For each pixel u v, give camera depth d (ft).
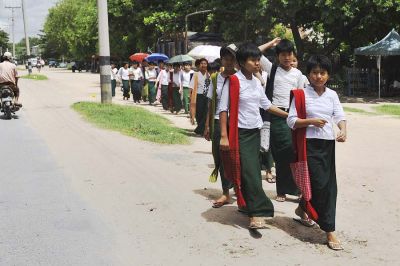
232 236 16.33
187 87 54.85
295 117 15.58
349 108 64.64
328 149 15.49
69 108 55.62
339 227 17.35
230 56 19.17
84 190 21.74
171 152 30.81
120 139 35.24
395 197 21.25
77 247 15.28
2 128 40.14
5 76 45.73
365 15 82.02
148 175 24.64
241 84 16.58
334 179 15.58
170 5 105.50
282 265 14.03
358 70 88.69
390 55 82.38
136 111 52.65
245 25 84.23
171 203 19.95
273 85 20.75
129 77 75.00
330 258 14.61
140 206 19.49
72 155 29.37
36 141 34.06
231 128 16.42
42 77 144.66
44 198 20.48
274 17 81.05
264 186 23.24
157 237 16.19
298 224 17.71
